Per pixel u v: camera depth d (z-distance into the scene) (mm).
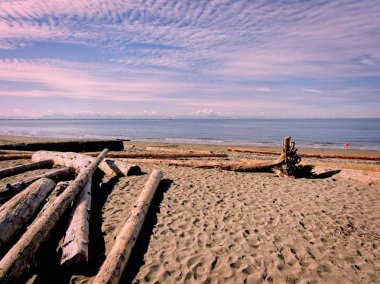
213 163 9641
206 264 3555
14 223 3928
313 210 5488
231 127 75938
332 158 15719
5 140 23906
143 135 42844
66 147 13992
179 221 4848
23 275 3285
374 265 3592
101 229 4500
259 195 6461
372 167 8633
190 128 69812
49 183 5480
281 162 8828
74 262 3393
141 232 4430
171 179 7715
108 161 8453
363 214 5305
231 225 4727
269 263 3590
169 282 3205
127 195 6168
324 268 3506
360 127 74500
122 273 3271
